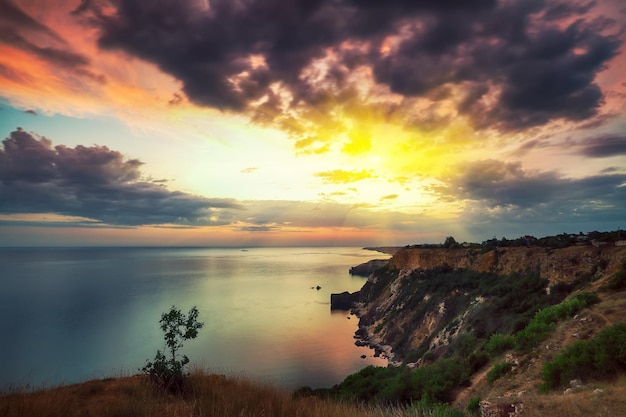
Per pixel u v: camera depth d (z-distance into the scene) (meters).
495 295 57.00
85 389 10.98
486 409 12.96
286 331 111.25
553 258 52.56
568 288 44.78
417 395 22.70
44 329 119.94
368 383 27.42
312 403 8.13
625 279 26.00
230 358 83.50
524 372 19.75
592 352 15.12
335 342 95.69
